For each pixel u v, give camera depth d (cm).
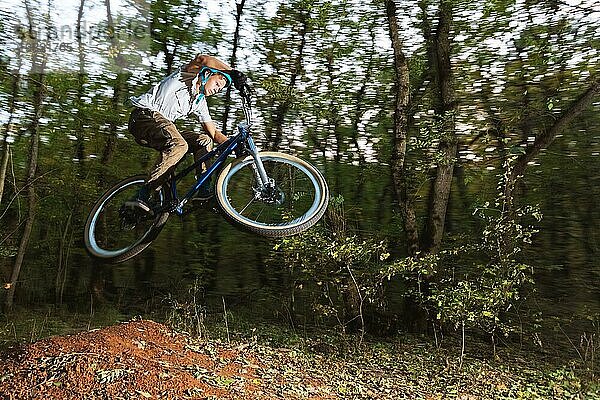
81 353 562
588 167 1020
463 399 661
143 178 458
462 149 1124
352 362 825
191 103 420
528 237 949
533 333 948
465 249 930
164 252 1339
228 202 400
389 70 1188
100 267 1255
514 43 1060
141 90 1241
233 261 1307
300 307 1199
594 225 1009
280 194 409
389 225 1195
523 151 896
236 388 563
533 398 670
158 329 723
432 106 1169
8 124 1136
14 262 1188
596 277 996
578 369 806
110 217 1216
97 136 1245
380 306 1024
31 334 913
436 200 1034
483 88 1110
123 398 484
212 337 879
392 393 671
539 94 1062
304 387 629
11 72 1103
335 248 909
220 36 1238
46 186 1232
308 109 1188
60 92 1165
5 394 484
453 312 816
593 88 890
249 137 412
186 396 509
